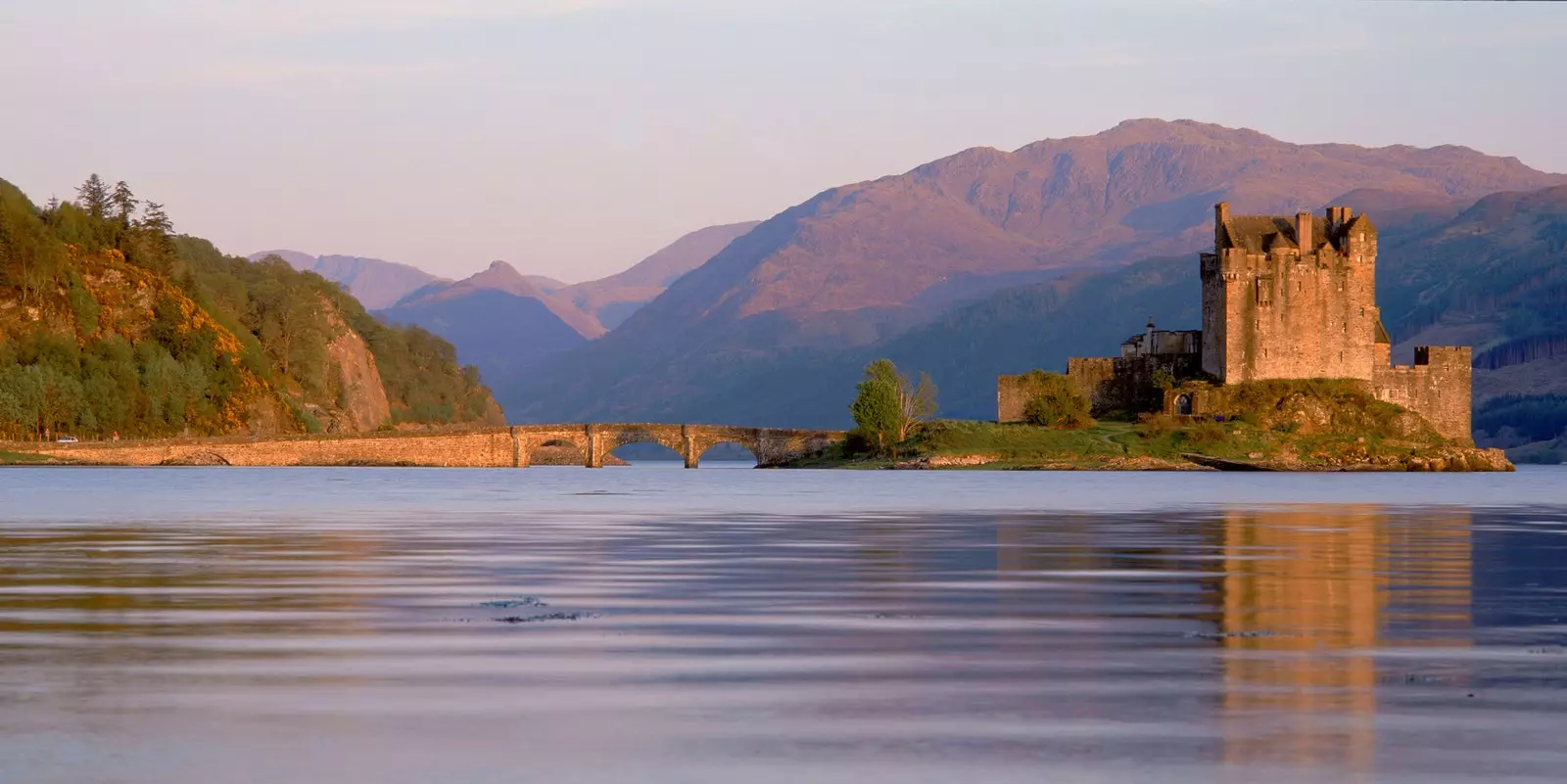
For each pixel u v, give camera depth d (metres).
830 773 30.34
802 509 136.38
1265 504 150.00
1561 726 34.56
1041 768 30.78
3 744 32.44
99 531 99.50
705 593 60.22
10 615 52.84
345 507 138.00
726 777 30.03
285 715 35.47
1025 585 63.75
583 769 30.55
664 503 148.75
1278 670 41.72
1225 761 31.33
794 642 46.62
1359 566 73.88
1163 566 73.56
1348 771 30.56
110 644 45.81
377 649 44.94
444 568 71.75
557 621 51.44
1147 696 38.06
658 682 39.69
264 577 66.50
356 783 29.44
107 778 29.64
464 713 35.78
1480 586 63.56
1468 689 38.94
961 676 40.72
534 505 143.75
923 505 143.88
